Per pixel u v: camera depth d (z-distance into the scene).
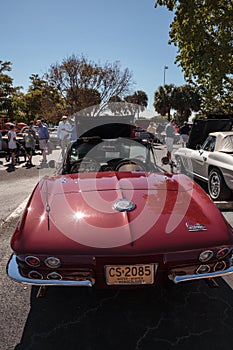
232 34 9.30
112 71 19.12
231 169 4.79
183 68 10.86
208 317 2.32
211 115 8.71
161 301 2.52
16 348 2.05
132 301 2.53
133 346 2.05
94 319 2.32
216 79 9.81
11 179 7.67
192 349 2.01
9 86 33.00
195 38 9.23
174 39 10.58
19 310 2.44
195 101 34.50
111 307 2.46
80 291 2.68
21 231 2.20
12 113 32.78
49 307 2.47
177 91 35.28
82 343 2.08
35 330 2.21
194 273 2.12
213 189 5.49
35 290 2.72
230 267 2.19
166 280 2.13
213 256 2.11
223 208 4.95
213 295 2.60
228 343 2.05
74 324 2.27
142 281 2.08
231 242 2.13
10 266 2.25
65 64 18.92
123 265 2.04
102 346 2.05
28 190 6.48
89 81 18.97
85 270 2.06
